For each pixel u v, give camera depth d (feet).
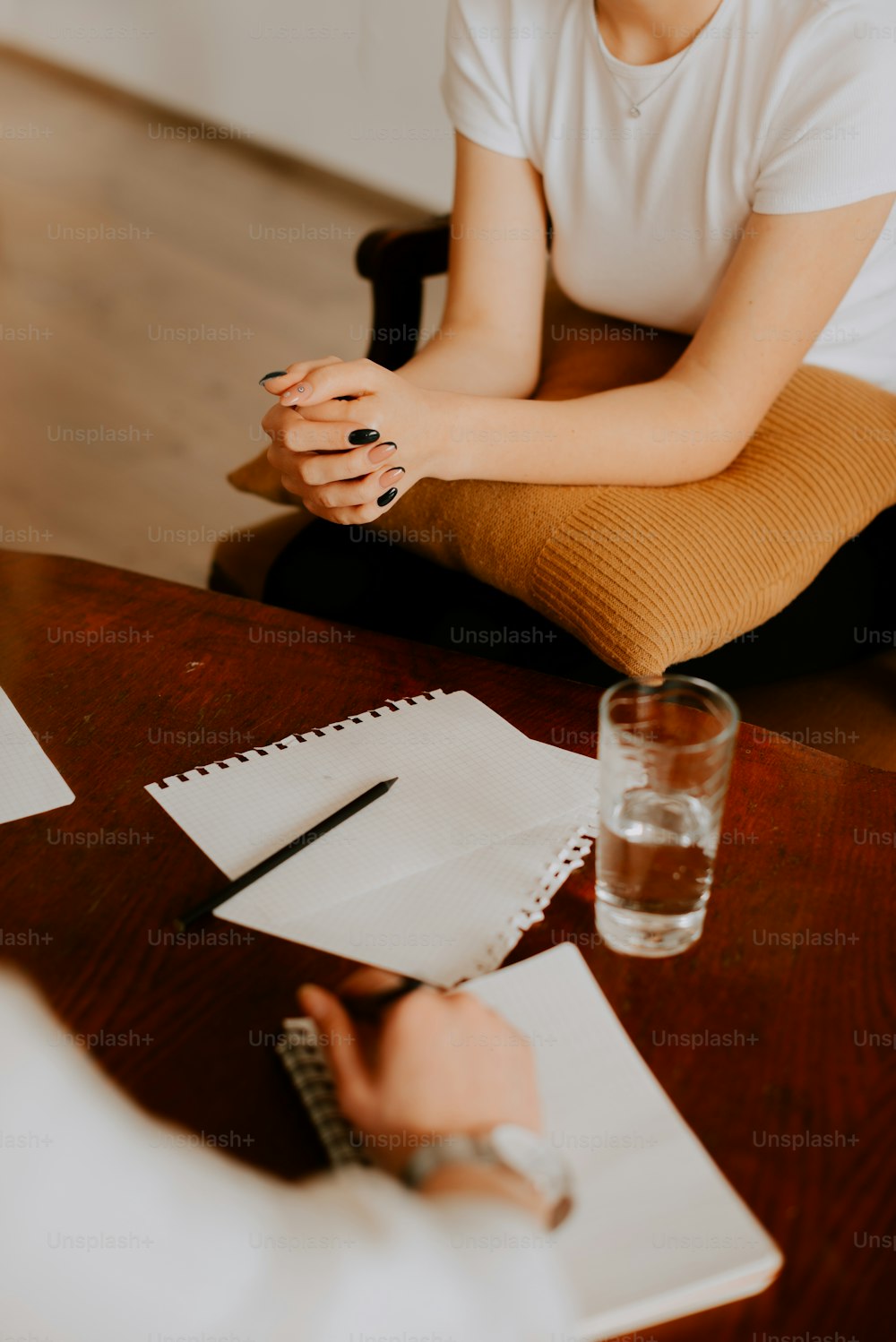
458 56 4.21
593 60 3.94
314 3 10.85
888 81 3.46
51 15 13.67
